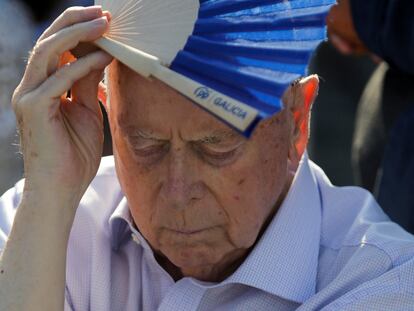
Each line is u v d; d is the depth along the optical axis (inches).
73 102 188.4
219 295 195.8
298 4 171.9
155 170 178.2
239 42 166.7
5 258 184.1
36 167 184.4
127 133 177.5
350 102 530.3
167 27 170.6
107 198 214.4
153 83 170.9
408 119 297.1
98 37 174.2
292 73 159.8
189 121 171.0
